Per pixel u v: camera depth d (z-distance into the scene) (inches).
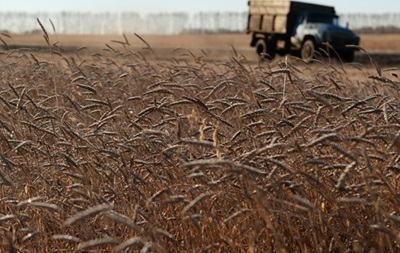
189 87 255.8
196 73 280.8
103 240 119.0
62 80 339.6
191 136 186.9
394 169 146.4
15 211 167.8
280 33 1219.2
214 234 152.7
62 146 212.7
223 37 2844.5
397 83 208.1
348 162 173.2
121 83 341.4
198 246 156.4
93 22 3366.1
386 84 224.4
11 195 189.8
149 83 330.6
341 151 131.7
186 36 3024.1
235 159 164.4
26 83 323.6
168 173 170.7
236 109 220.7
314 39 1136.2
